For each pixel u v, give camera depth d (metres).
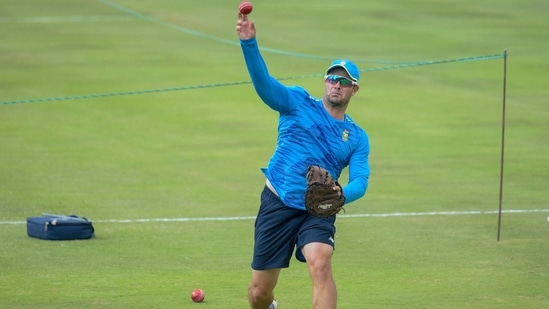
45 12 115.56
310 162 28.72
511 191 56.12
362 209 51.72
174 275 38.12
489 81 87.88
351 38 102.12
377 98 82.69
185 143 69.62
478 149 67.69
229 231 46.56
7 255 40.91
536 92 84.38
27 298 34.22
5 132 71.19
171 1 121.75
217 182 58.62
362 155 29.50
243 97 83.44
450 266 39.91
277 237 28.92
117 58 95.25
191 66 92.94
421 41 100.94
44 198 53.47
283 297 35.06
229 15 114.75
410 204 52.91
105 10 117.00
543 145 68.75
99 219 48.88
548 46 99.19
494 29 105.69
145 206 52.09
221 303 33.88
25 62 93.00
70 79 87.50
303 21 109.25
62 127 73.19
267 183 29.34
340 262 40.62
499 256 41.66
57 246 42.81
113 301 34.00
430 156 65.69
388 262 40.62
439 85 86.69
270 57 94.94
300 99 28.92
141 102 81.06
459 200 53.88
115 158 64.75
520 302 34.19
